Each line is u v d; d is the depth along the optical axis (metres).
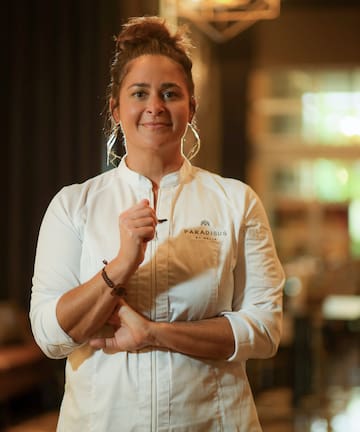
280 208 19.06
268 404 8.13
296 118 19.02
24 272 9.05
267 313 2.27
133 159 2.30
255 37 15.68
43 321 2.18
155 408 2.15
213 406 2.20
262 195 19.02
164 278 2.19
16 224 9.02
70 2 8.77
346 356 11.38
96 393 2.19
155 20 2.32
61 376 7.91
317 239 18.86
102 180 2.34
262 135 19.02
